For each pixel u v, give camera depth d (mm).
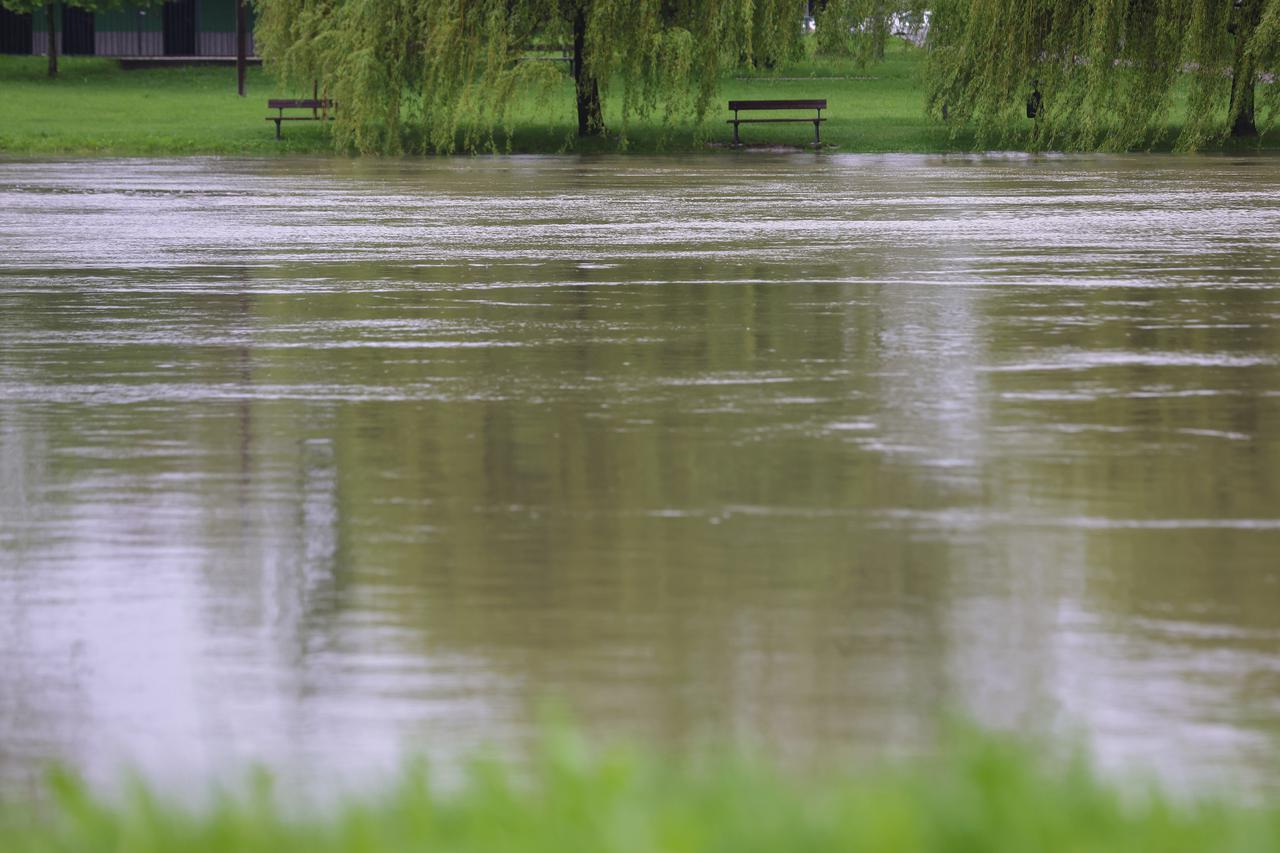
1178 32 114312
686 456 23125
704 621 15617
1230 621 15625
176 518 19797
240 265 49406
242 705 13445
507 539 18688
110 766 12180
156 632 15438
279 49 129250
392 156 120500
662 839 7977
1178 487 21141
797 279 45094
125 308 39500
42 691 13867
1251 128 126250
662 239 57594
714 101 142500
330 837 8617
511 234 59938
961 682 13875
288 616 15891
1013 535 18781
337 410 26672
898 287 43156
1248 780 11617
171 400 27578
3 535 19000
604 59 120875
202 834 8648
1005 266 48188
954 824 8250
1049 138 123688
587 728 12742
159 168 104750
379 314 38500
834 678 13977
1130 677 14023
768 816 8305
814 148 124750
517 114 143125
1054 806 8547
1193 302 39906
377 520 19609
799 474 21969
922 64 125125
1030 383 28969
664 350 32906
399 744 12477
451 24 117688
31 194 80875
